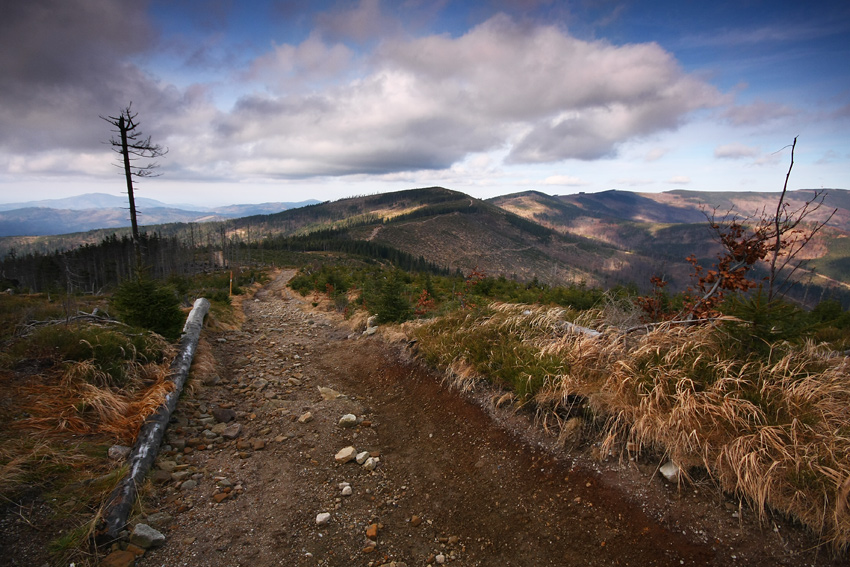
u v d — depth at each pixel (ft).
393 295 34.19
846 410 11.14
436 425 17.22
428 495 13.19
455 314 27.25
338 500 12.94
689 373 12.97
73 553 9.27
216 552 10.28
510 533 11.13
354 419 18.49
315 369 27.12
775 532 9.30
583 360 15.61
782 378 12.09
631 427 12.16
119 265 209.56
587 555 10.03
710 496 10.36
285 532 11.32
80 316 24.34
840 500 8.68
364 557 10.57
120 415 15.15
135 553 9.76
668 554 9.51
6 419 13.21
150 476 12.85
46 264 192.03
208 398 20.52
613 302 21.66
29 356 17.69
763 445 10.36
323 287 76.54
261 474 14.16
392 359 25.70
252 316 51.16
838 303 33.94
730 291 17.08
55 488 10.91
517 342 19.24
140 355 20.13
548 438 13.76
